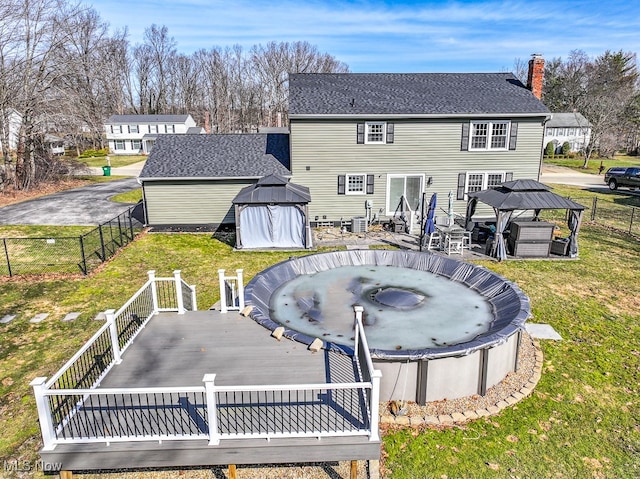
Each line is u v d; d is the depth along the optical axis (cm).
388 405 775
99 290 1334
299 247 1797
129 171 4169
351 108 2045
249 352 801
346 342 916
